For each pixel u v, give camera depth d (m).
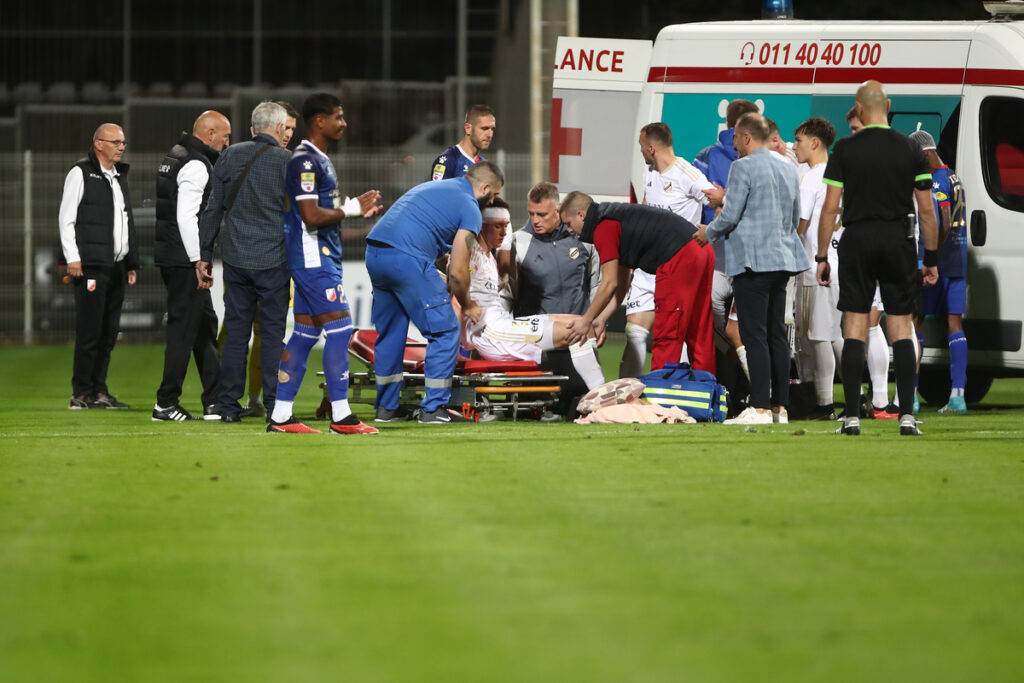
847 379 30.42
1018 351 39.53
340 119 30.25
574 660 11.97
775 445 28.11
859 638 12.66
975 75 40.22
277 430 31.27
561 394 35.44
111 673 11.63
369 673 11.61
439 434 30.59
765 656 12.09
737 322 36.50
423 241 33.06
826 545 16.81
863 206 29.73
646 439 29.30
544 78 80.50
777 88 41.84
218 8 105.38
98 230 40.72
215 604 13.94
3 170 78.94
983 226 39.84
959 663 11.89
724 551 16.42
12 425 34.06
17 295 79.50
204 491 21.38
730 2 94.88
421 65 106.94
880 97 29.88
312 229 30.23
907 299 30.17
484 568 15.49
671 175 36.34
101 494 21.09
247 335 34.41
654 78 43.25
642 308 37.03
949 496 20.77
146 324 78.69
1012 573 15.27
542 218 35.78
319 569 15.48
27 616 13.52
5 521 18.66
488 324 35.41
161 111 85.31
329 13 106.94
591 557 16.08
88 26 102.00
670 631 12.89
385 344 33.94
